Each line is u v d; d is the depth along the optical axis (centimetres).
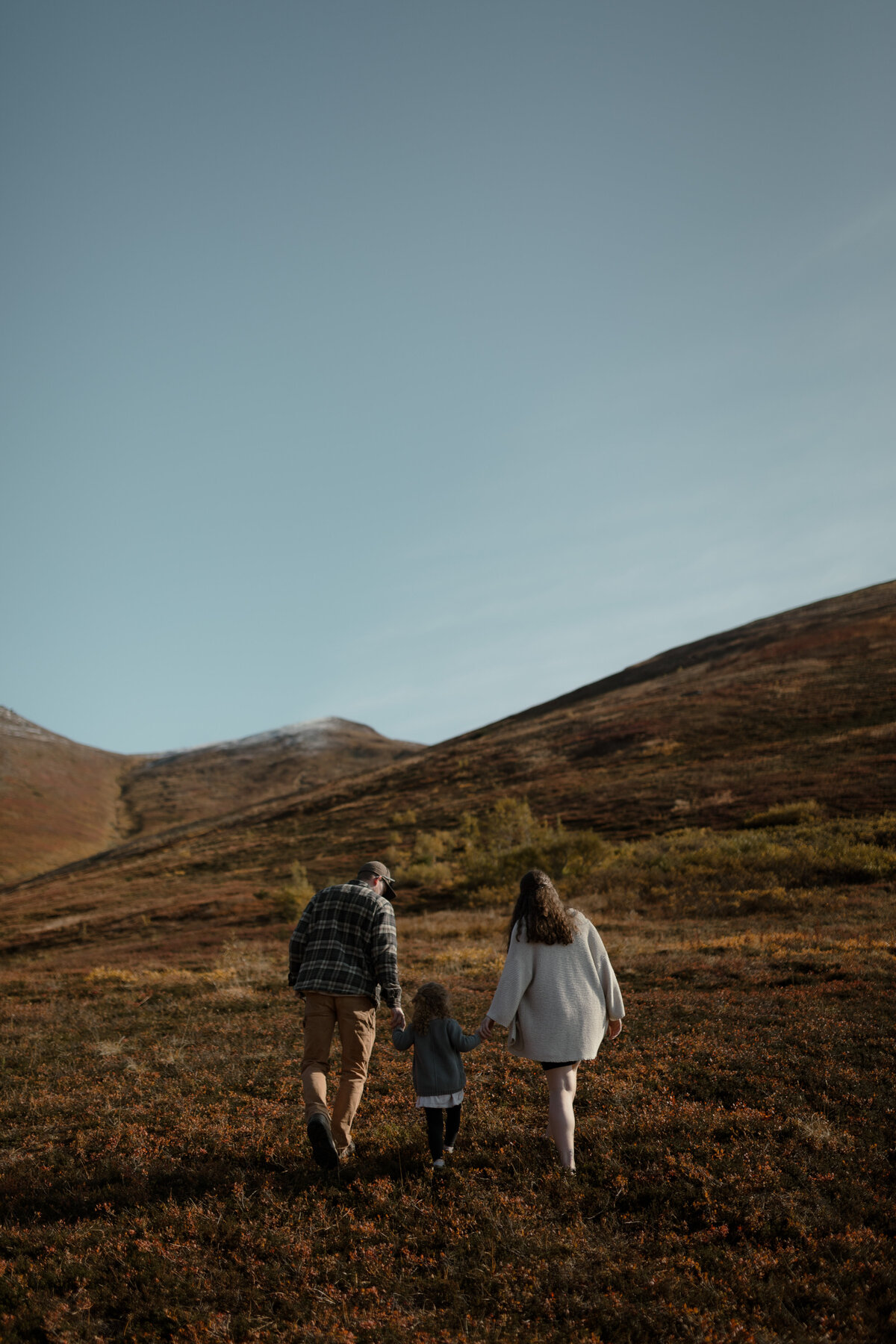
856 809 2458
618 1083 543
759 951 1062
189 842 6606
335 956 464
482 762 5803
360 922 475
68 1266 367
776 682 5050
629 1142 452
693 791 3325
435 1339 299
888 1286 318
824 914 1456
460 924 1889
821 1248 346
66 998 1292
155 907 3572
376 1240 375
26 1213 430
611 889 1991
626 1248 352
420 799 5328
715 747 4134
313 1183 434
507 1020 412
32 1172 479
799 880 1806
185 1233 389
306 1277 348
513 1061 631
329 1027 462
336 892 482
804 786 2909
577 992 421
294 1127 518
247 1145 495
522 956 425
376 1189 414
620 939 1316
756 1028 652
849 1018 661
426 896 2664
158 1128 545
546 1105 528
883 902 1505
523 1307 319
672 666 7325
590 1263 342
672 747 4316
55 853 9719
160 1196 439
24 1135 560
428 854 3428
